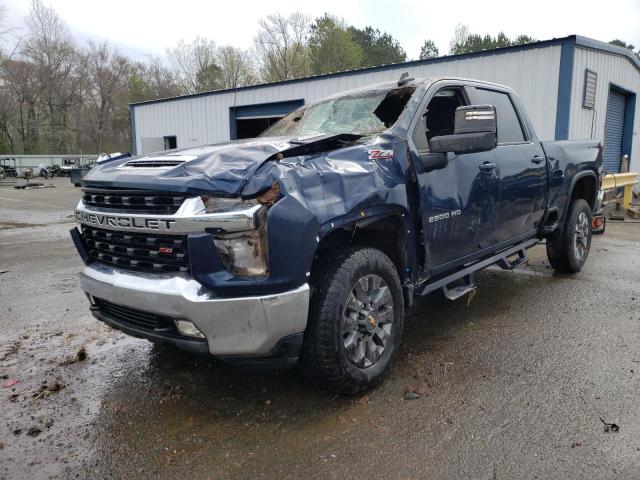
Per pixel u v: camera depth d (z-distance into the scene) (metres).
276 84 16.89
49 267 7.19
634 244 8.22
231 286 2.58
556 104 11.10
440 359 3.71
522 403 3.05
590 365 3.56
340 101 4.26
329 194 2.84
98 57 58.72
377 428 2.81
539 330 4.27
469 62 12.23
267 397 3.19
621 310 4.75
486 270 6.41
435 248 3.62
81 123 58.41
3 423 2.96
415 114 3.63
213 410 3.05
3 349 4.08
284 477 2.42
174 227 2.62
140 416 3.00
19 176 38.88
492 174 4.19
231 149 2.93
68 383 3.46
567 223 5.77
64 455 2.63
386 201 3.14
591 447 2.59
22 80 54.62
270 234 2.58
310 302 2.88
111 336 4.34
